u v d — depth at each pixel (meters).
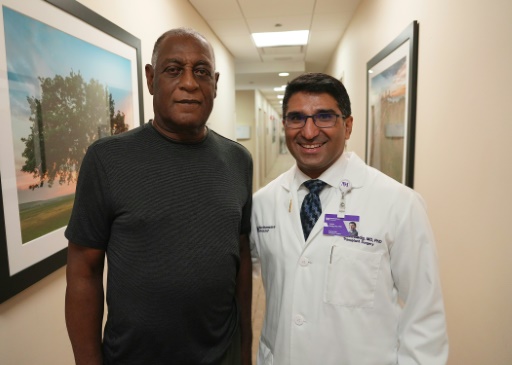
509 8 1.00
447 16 1.41
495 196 1.08
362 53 3.12
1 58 1.03
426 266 0.89
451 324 1.41
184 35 0.91
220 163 0.99
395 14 2.13
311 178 1.05
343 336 0.90
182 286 0.85
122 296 0.85
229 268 0.93
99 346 0.93
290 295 0.98
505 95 1.02
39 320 1.28
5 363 1.11
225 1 3.11
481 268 1.16
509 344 1.01
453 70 1.36
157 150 0.91
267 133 11.62
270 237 1.07
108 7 1.69
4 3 1.04
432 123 1.57
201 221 0.90
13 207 1.09
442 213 1.47
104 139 0.89
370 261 0.91
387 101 2.24
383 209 0.94
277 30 4.00
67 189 1.37
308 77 0.96
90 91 1.50
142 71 2.06
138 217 0.84
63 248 1.35
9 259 1.07
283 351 0.97
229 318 1.01
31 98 1.16
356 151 3.45
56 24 1.27
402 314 0.94
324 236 0.97
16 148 1.10
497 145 1.06
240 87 8.11
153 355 0.86
